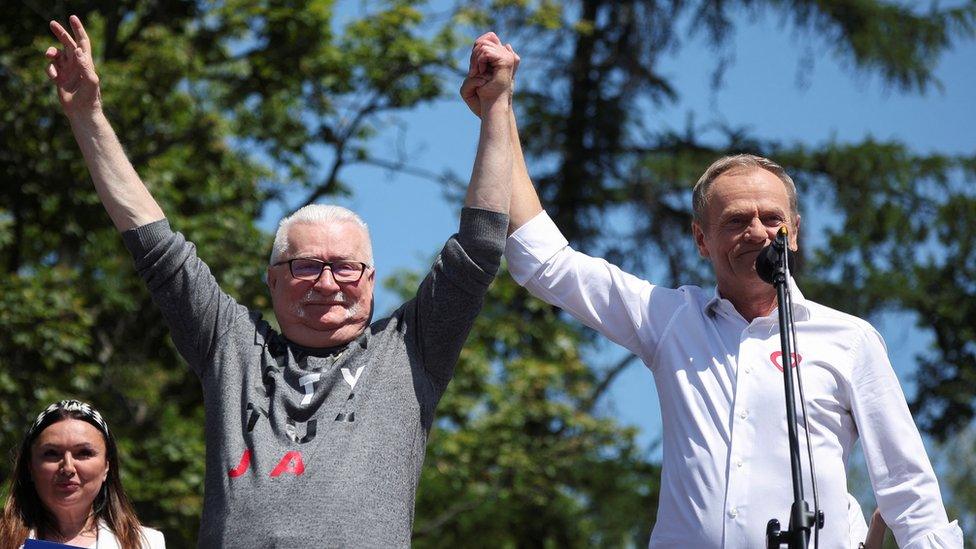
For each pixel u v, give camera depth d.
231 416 4.44
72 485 4.67
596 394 19.62
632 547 19.11
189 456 14.17
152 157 14.53
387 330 4.61
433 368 4.60
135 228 4.66
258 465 4.30
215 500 4.32
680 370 4.63
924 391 20.89
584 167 19.88
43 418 4.73
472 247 4.59
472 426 16.72
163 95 14.17
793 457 4.04
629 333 4.81
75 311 13.30
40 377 13.05
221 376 4.54
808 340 4.57
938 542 4.39
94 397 15.18
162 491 13.80
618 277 4.87
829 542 4.38
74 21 4.79
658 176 19.64
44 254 15.29
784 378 4.14
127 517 4.78
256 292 14.98
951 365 20.84
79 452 4.70
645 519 18.98
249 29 15.05
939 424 20.95
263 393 4.48
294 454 4.31
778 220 4.64
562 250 4.92
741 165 4.74
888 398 4.52
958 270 20.67
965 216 20.62
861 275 20.45
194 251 4.71
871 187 20.64
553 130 19.81
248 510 4.23
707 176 4.79
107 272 15.60
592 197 19.81
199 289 4.64
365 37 15.74
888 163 20.55
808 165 20.59
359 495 4.25
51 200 13.80
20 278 13.04
